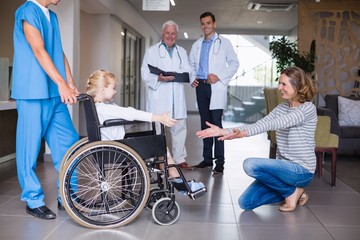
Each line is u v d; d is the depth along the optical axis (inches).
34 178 116.4
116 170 109.2
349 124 243.0
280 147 127.3
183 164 191.0
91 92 114.3
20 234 102.0
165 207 109.5
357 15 297.6
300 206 131.6
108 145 104.4
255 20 464.1
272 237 103.1
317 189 156.3
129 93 438.3
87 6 294.5
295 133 122.3
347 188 158.7
